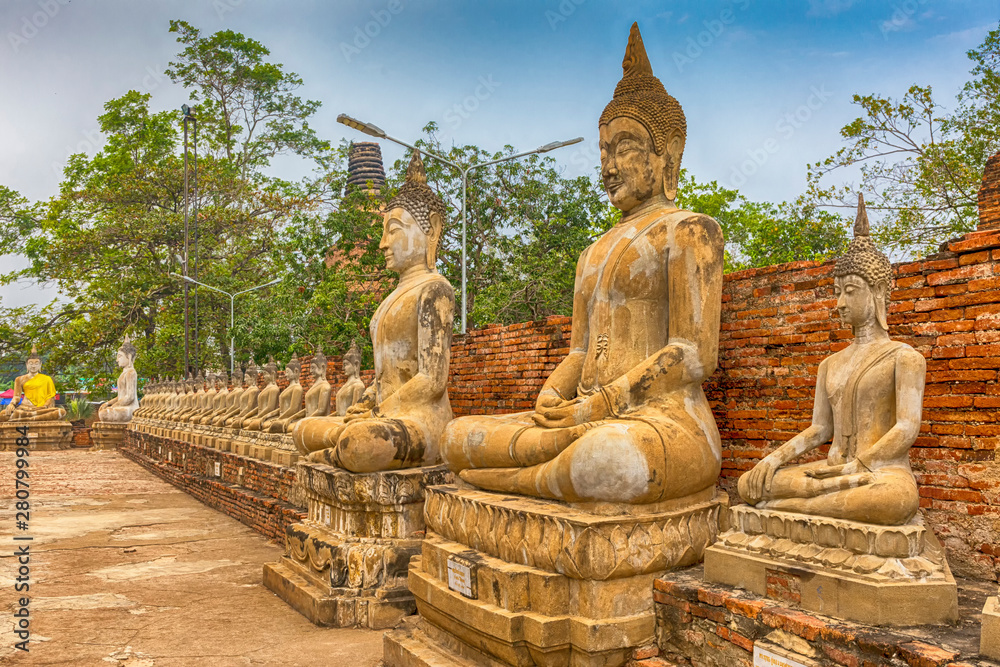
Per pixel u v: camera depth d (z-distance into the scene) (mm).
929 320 5008
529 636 4848
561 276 23266
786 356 5965
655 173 5883
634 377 5305
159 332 36125
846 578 3924
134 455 25406
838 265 4672
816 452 5664
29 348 37469
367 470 7375
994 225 10695
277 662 6148
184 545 11102
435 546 5934
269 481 12438
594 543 4715
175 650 6430
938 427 4930
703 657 4520
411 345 8141
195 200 33906
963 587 4543
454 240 24547
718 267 5480
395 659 6035
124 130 38344
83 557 10266
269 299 28625
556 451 5207
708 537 5207
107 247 36750
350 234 24000
